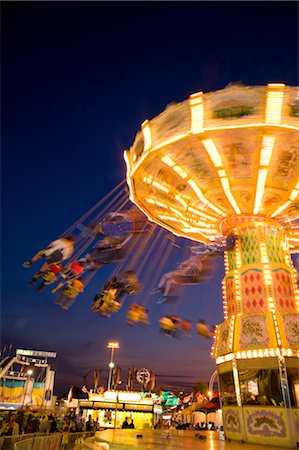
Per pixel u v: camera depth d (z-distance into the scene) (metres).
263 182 8.62
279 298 8.71
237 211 9.69
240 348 8.17
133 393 38.34
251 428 7.61
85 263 9.58
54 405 45.59
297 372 7.74
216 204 9.66
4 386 42.47
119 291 9.88
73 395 40.28
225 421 8.35
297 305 8.87
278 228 9.72
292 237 11.25
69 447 13.68
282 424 7.29
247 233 9.55
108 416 37.34
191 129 7.13
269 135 7.11
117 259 9.77
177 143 7.40
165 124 7.37
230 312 9.20
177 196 9.29
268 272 8.95
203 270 9.94
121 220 10.02
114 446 7.39
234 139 7.29
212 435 11.64
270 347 7.88
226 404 8.38
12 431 11.65
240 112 6.86
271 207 9.44
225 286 9.62
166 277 10.08
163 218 10.59
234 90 6.77
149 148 7.59
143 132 7.82
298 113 6.70
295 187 8.70
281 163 7.94
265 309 8.59
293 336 8.04
